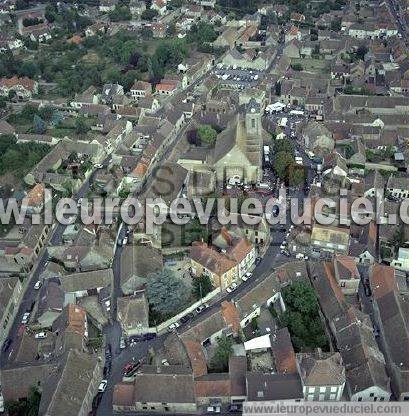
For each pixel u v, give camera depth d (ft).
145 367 481.87
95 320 559.38
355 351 479.82
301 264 582.35
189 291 563.48
